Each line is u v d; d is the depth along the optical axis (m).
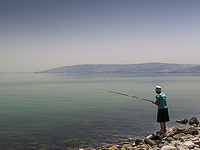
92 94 38.84
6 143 9.86
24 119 15.48
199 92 40.38
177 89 48.88
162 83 80.75
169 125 12.98
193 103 24.19
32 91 47.50
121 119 15.02
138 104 23.48
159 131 10.12
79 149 8.74
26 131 11.95
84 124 13.55
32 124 13.73
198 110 18.91
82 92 43.97
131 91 45.44
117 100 28.06
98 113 17.78
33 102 26.73
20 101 27.98
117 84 77.81
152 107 21.05
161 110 9.84
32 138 10.60
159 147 8.56
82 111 19.02
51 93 41.78
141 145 8.66
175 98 29.86
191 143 8.43
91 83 88.25
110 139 10.30
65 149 9.02
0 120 15.12
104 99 29.58
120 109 19.88
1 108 21.42
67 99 30.16
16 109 20.69
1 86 68.94
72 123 13.91
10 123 14.10
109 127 12.66
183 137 9.65
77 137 10.69
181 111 18.36
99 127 12.70
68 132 11.66
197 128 11.54
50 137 10.75
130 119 14.98
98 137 10.65
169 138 9.47
